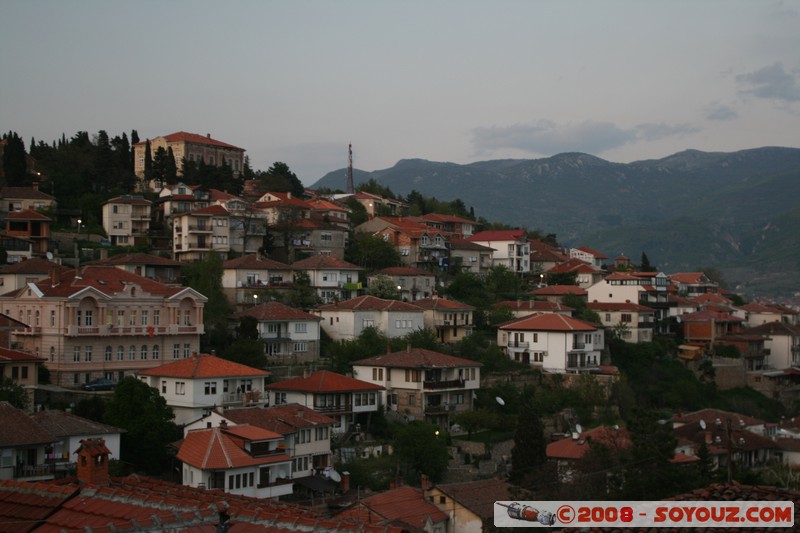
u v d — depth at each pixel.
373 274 160.88
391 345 128.88
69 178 179.38
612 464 79.69
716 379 163.75
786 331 186.50
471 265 188.62
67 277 114.88
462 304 148.12
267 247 165.00
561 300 172.75
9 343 102.38
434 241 181.88
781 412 163.25
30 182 173.50
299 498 88.12
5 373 92.88
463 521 77.06
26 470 74.31
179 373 100.00
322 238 168.62
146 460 87.31
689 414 127.75
